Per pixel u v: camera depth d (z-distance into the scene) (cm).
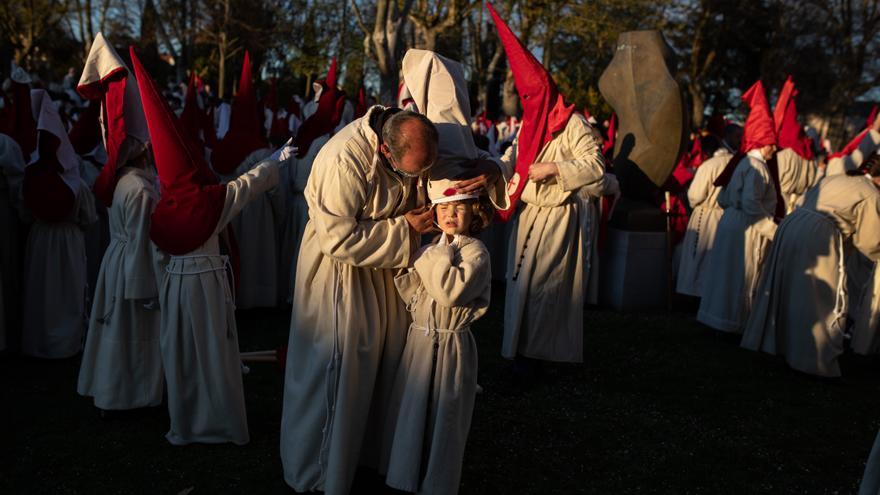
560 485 350
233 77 3472
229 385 368
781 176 721
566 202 477
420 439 291
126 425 396
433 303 295
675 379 512
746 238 607
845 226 514
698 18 2995
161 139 347
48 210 489
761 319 546
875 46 2850
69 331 512
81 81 380
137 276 376
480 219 305
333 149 295
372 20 2286
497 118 2686
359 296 309
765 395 487
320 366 306
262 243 637
